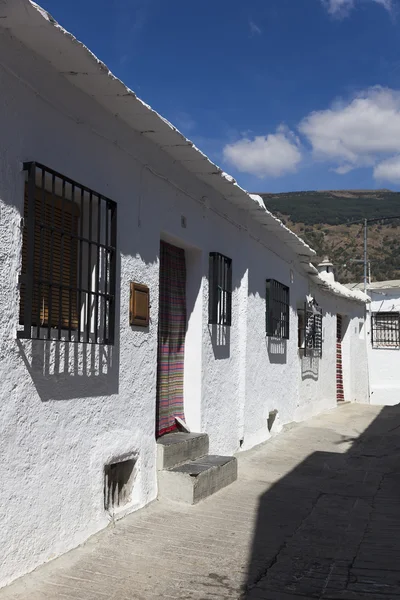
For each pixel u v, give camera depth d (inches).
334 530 213.0
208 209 294.5
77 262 197.6
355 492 270.1
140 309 221.6
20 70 161.6
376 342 762.2
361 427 464.8
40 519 164.7
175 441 251.8
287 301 440.5
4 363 152.1
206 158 254.4
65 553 175.0
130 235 219.9
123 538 191.8
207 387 293.3
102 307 197.3
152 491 230.8
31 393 162.4
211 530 205.9
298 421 470.9
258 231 371.9
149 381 230.2
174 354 279.0
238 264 339.0
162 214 245.9
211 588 160.1
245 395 344.8
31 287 158.4
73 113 186.1
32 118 167.0
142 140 228.8
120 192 213.6
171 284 276.2
